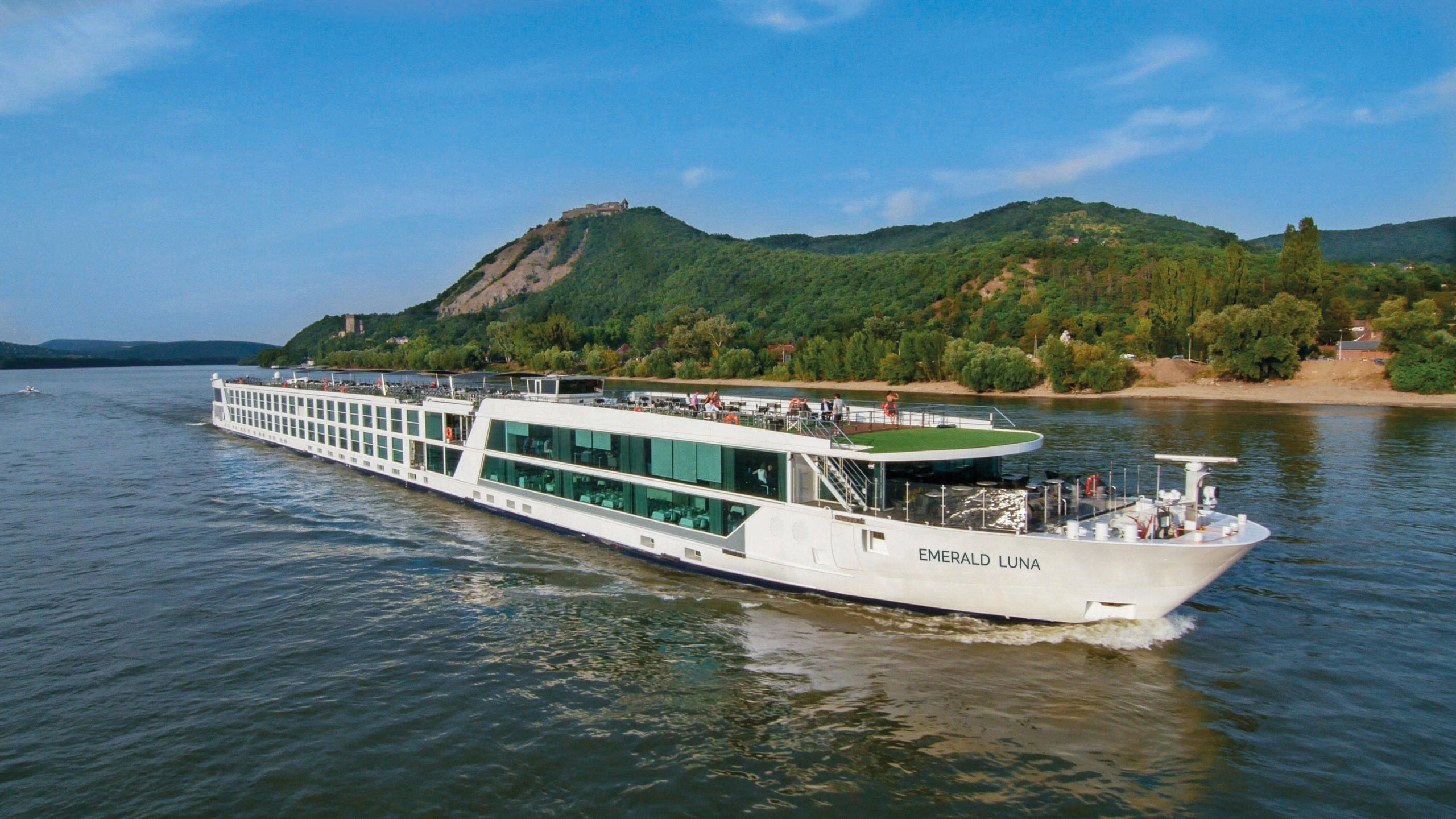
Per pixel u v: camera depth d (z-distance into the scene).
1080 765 16.94
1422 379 95.81
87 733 18.70
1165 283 141.38
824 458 24.62
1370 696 19.84
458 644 23.48
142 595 28.00
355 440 51.69
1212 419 80.62
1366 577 28.45
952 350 126.06
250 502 42.81
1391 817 15.19
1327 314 127.62
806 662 21.69
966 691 19.97
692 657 22.22
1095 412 88.94
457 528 36.31
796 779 16.61
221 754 17.80
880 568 23.73
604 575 29.27
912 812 15.46
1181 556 20.50
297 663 22.34
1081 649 22.05
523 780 16.72
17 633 24.62
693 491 28.30
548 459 35.16
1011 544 21.58
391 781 16.75
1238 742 17.77
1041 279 188.75
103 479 50.28
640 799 16.02
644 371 171.25
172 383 186.88
